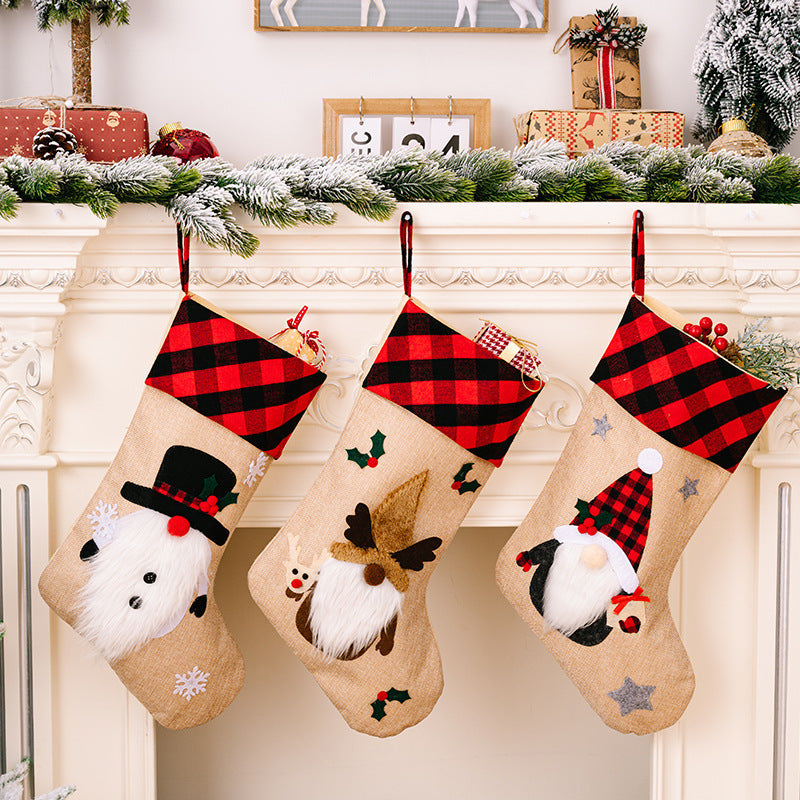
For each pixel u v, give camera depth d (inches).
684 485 46.4
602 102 55.8
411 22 57.7
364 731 46.5
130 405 49.3
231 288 48.5
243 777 64.4
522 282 49.4
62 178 42.8
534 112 52.9
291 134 58.6
